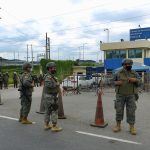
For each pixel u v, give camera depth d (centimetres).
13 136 798
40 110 1179
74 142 739
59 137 788
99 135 809
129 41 4731
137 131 864
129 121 833
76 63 6806
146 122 1009
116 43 4822
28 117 1085
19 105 1456
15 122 989
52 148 687
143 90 2638
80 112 1229
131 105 828
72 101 1691
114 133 834
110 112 1234
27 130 868
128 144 723
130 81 823
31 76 953
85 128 898
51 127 885
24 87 948
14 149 679
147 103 1611
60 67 5766
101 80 2439
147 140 762
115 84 835
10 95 2106
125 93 828
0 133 832
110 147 696
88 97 1995
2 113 1180
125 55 4784
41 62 5397
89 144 721
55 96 857
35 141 747
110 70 3734
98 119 930
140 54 4675
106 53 4950
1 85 2931
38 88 3194
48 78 842
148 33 4822
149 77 2703
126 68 831
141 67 2709
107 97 2000
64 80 2478
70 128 896
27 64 941
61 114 1066
